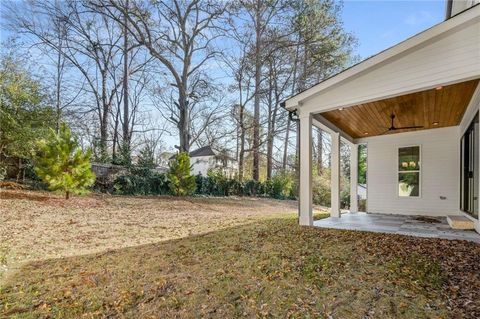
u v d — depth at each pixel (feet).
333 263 12.18
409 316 8.09
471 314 8.07
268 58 61.31
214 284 10.43
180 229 21.17
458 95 18.98
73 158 29.22
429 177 29.48
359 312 8.40
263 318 8.26
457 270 11.11
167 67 56.90
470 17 13.84
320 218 27.20
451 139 28.40
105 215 26.11
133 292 9.80
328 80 19.03
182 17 56.13
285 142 71.61
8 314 8.36
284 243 15.67
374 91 17.39
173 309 8.79
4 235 16.72
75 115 62.03
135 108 73.67
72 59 61.98
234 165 83.15
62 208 26.61
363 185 58.54
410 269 11.26
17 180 32.81
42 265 12.36
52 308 8.73
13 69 34.17
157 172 44.50
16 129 30.55
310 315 8.33
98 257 13.61
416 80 15.81
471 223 19.66
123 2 52.75
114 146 63.72
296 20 57.62
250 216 30.17
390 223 22.93
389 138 32.04
